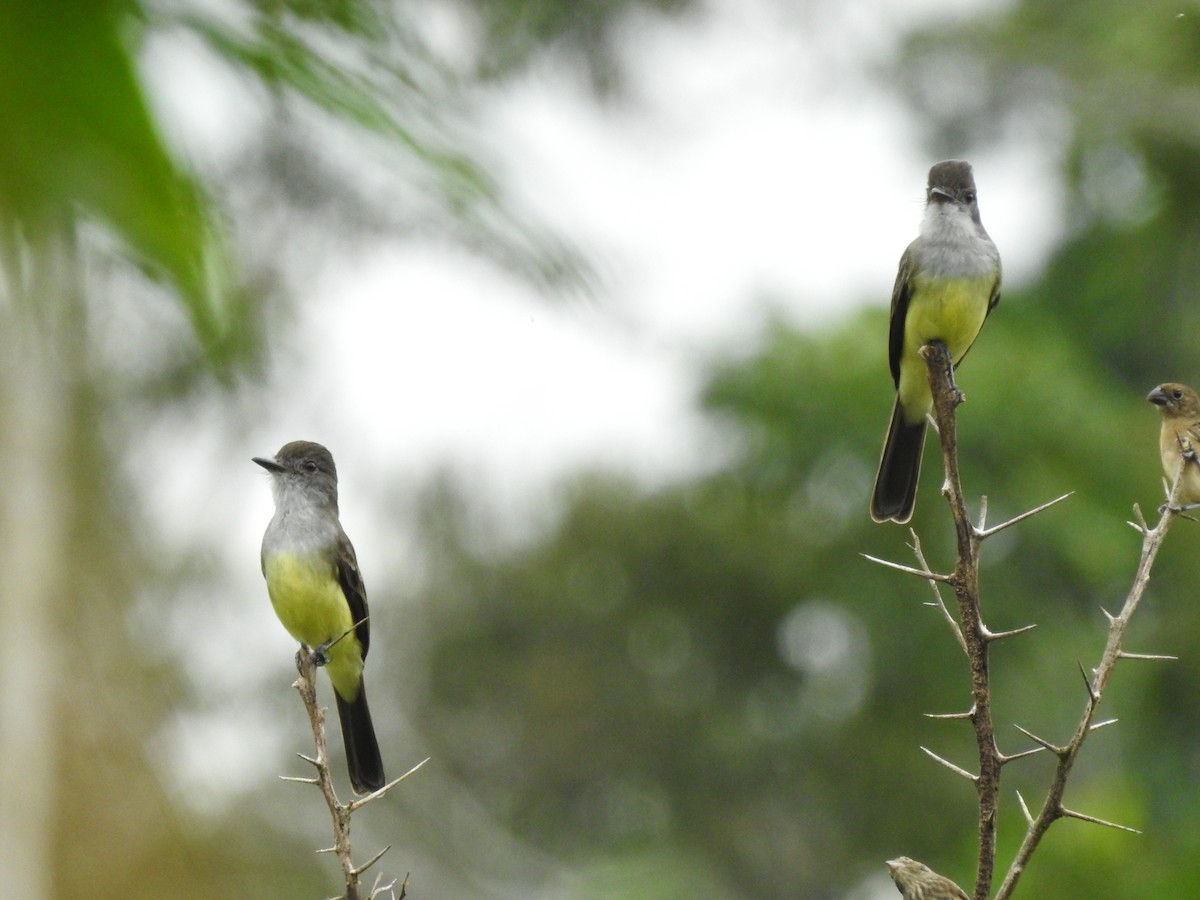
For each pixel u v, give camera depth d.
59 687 4.19
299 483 7.59
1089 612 19.33
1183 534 18.89
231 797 7.58
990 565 19.03
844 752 20.20
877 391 18.95
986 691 3.99
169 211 1.53
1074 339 21.53
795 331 19.47
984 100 19.84
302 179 10.16
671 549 21.00
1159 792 17.47
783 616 21.11
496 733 21.11
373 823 17.47
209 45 1.82
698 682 21.45
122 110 1.50
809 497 19.89
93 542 4.84
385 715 20.56
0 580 4.50
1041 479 18.56
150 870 3.68
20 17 1.48
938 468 18.89
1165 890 10.66
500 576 20.98
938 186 7.56
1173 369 21.17
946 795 19.52
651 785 21.20
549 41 12.99
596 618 21.52
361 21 2.04
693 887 19.03
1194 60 19.25
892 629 19.62
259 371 2.64
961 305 7.33
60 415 4.91
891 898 19.58
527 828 20.75
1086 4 19.64
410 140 2.03
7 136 1.45
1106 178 21.52
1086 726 3.95
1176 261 20.95
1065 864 10.76
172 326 1.96
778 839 20.56
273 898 7.79
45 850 3.73
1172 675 18.19
